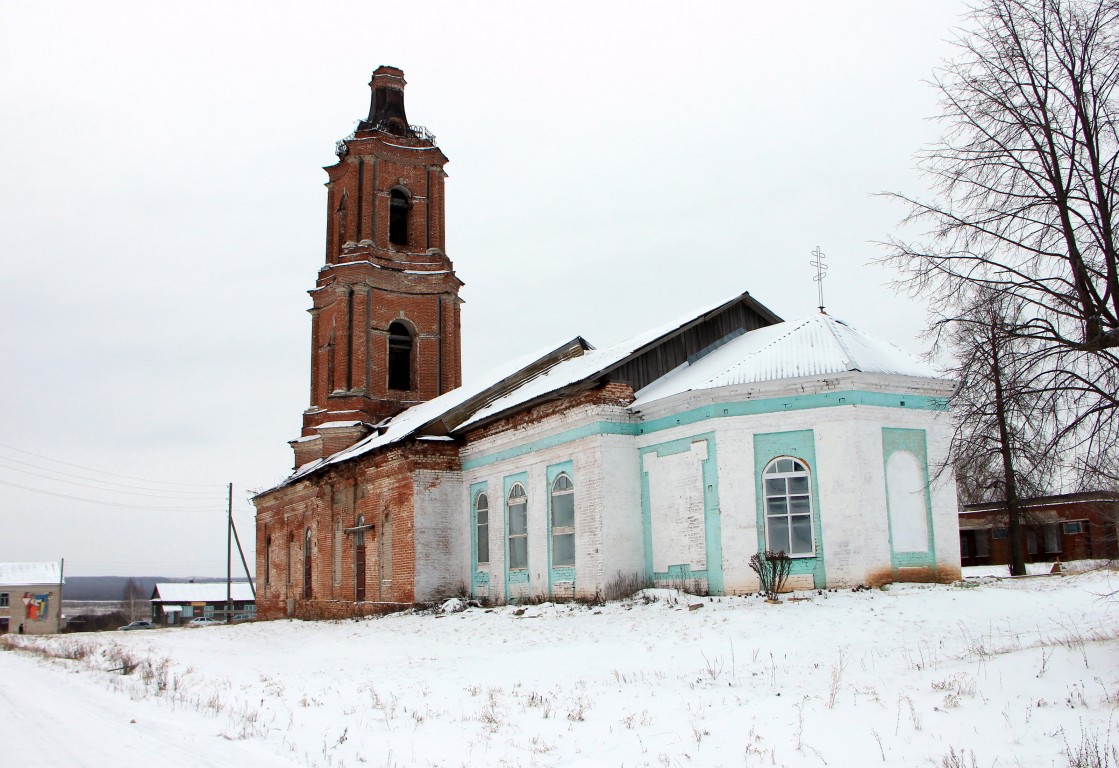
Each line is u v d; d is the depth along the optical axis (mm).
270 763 8703
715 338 26266
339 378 39719
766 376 20969
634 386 24141
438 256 41438
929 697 10164
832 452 20094
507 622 22625
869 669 12430
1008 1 12594
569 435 24625
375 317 39781
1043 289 12023
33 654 28422
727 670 13367
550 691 12898
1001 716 9141
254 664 20391
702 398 21531
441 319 41188
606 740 9570
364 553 33875
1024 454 11891
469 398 31062
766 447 20750
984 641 13766
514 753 9156
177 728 10984
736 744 9031
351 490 35219
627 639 17125
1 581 89125
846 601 17812
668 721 10258
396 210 42219
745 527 20594
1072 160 12117
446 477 30297
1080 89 12070
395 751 9383
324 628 29719
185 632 35500
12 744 9828
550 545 25250
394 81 42969
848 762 8164
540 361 32406
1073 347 11406
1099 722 8570
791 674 12602
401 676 15828
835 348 21172
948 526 20547
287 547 44000
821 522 19969
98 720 11797
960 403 12750
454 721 11055
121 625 93750
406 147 41562
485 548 28969
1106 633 13227
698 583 21344
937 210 13125
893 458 20297
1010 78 12578
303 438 42469
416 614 28438
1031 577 21156
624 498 23312
